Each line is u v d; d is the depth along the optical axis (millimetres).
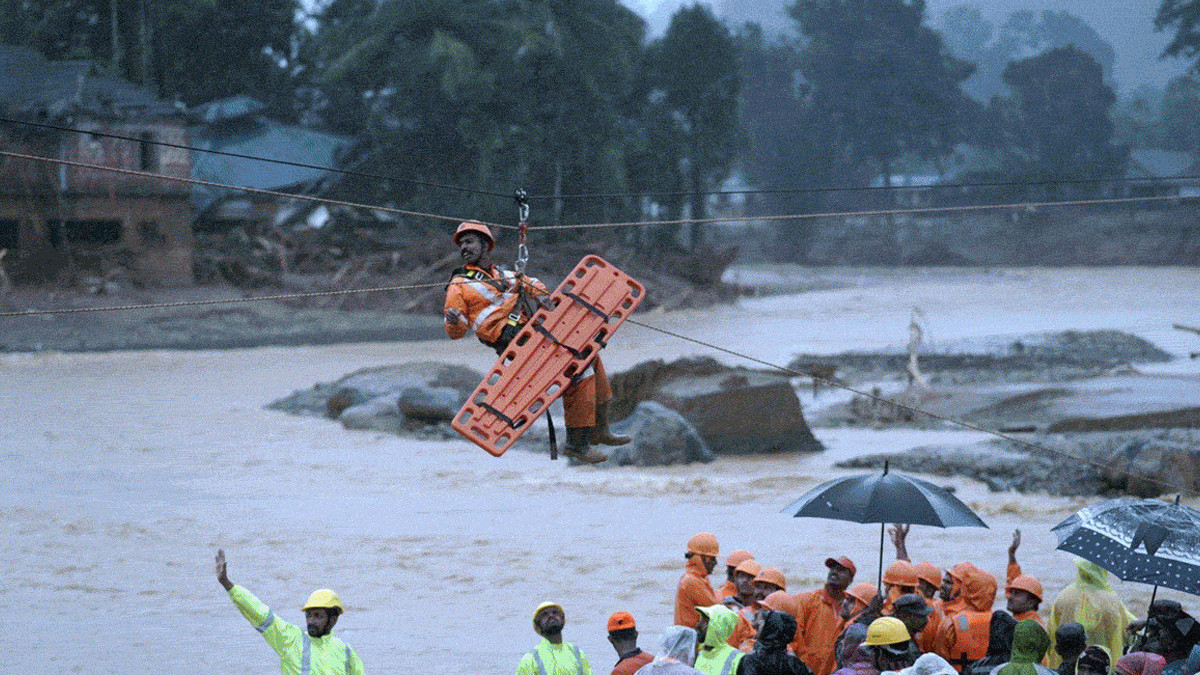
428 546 40625
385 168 198875
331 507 48812
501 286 13539
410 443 68625
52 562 38406
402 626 29875
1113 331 129875
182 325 142750
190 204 162750
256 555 39406
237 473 58125
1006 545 39281
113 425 76125
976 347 121562
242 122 196000
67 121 153250
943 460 56969
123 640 28859
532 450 65312
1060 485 50719
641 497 50719
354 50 198000
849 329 160625
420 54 196000
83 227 159125
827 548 39125
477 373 86000
